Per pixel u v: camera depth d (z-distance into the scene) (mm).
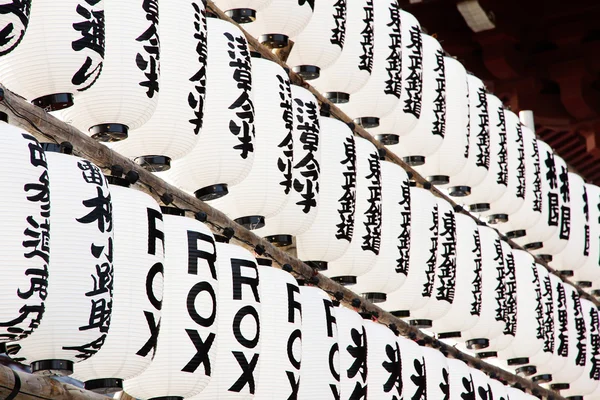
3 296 2951
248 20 5195
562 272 10133
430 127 7059
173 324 3914
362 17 6059
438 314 6977
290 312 4762
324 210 5594
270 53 5426
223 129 4477
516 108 11969
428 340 7125
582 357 9508
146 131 4129
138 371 3670
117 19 3771
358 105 6391
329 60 5793
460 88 7496
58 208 3252
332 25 5715
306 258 5660
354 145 5773
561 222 9414
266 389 4617
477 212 8422
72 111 3814
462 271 7371
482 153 7777
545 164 9312
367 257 5945
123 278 3598
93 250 3283
